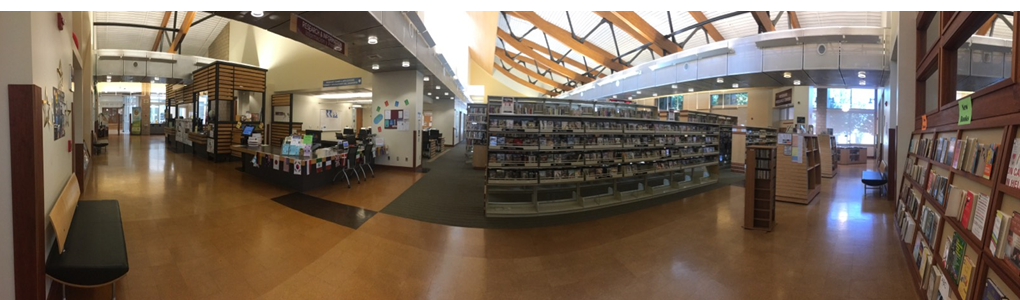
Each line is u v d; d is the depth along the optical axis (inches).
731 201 231.3
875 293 104.0
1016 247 56.5
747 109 534.3
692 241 149.6
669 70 376.8
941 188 97.3
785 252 137.4
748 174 168.6
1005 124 65.7
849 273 117.8
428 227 163.2
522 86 1222.3
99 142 399.2
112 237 100.3
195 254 123.3
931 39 199.0
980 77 262.5
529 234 156.7
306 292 100.4
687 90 427.8
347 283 106.3
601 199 217.9
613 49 600.1
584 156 210.4
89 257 86.5
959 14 101.0
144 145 530.0
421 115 352.5
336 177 265.6
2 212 70.1
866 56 272.8
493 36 502.9
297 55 487.8
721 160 454.0
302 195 218.4
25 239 72.0
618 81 473.4
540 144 199.2
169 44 693.9
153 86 849.5
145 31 641.6
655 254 133.9
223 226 153.8
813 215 198.2
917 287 105.1
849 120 619.2
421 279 110.1
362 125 849.5
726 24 443.5
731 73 319.3
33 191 72.2
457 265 121.1
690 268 121.1
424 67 313.9
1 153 69.8
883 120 350.0
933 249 95.0
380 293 101.0
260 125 400.2
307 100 562.6
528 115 195.3
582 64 759.7
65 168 118.0
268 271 112.6
